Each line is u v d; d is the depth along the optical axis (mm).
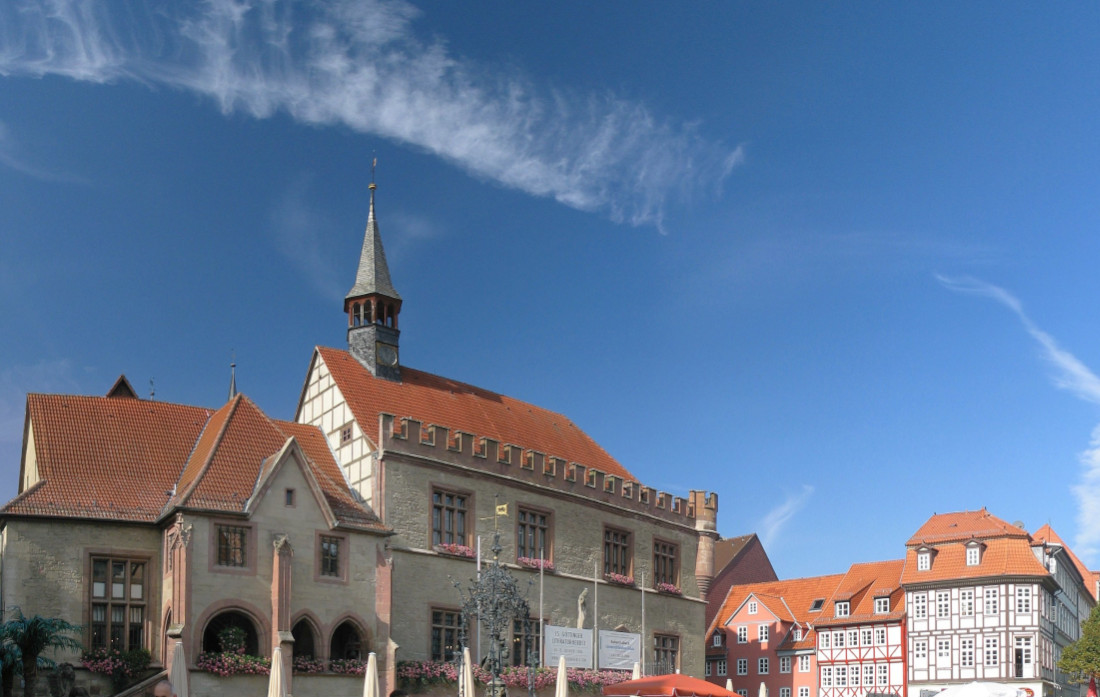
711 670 102000
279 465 51844
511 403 75750
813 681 95188
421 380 69250
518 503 64938
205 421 58094
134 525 51219
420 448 59969
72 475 52156
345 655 54156
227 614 50750
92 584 50156
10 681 44625
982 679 85562
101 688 48375
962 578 87938
